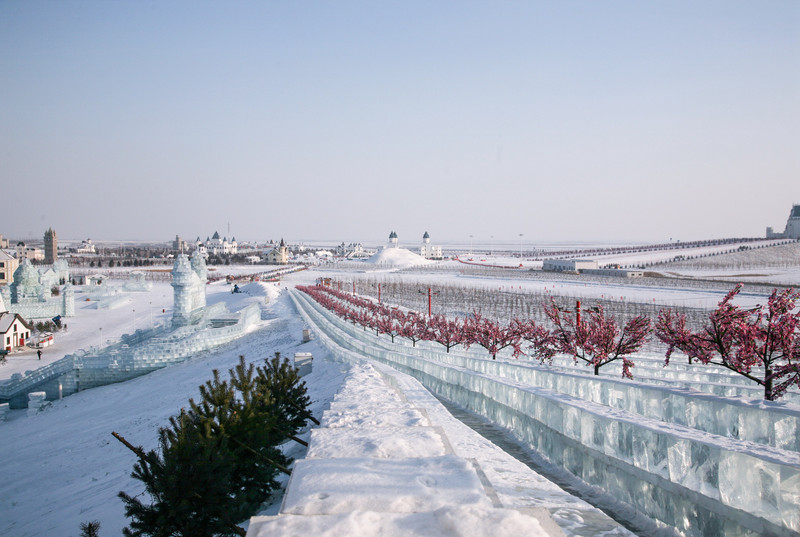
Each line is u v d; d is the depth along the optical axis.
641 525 7.69
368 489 5.19
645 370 24.09
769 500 6.07
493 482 7.13
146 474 9.55
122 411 38.84
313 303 90.81
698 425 10.25
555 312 25.34
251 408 11.38
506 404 14.32
